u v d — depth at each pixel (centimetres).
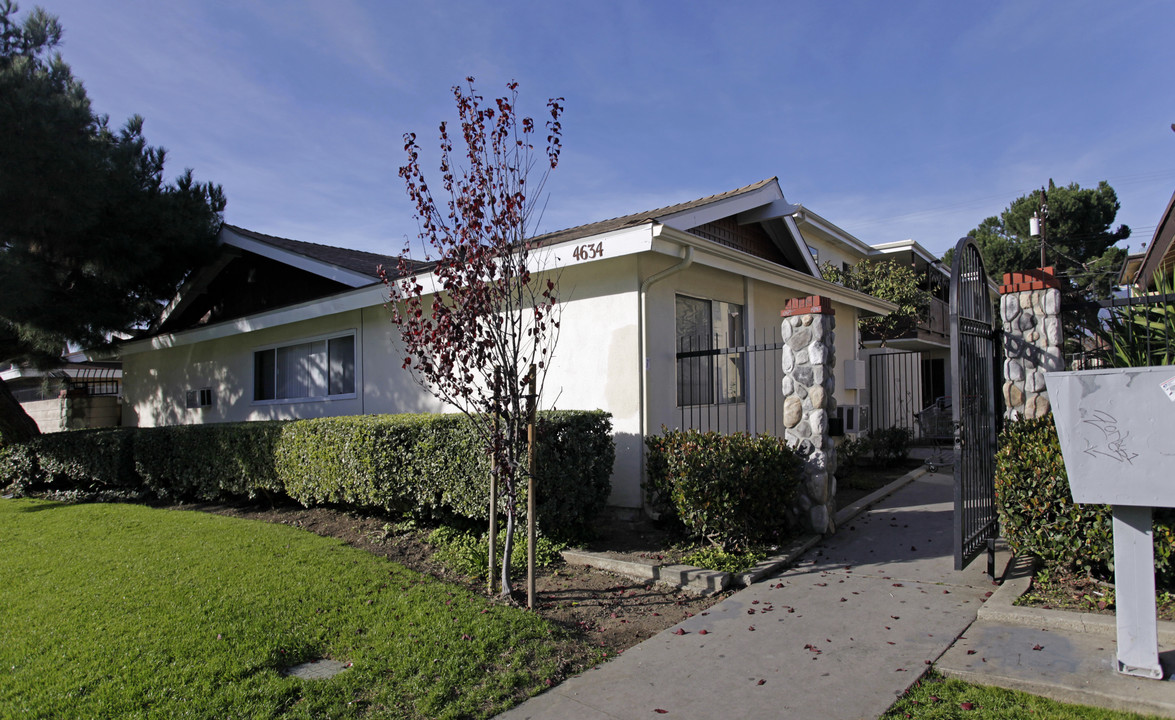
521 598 481
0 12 1006
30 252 1003
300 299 1156
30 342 1152
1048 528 446
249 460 827
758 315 949
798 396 655
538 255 731
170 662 373
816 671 359
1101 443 332
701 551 566
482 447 570
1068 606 418
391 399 958
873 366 1546
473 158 472
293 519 762
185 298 1357
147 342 1395
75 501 993
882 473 1030
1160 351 595
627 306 709
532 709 331
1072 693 315
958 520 493
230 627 416
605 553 578
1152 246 869
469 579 525
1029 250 2981
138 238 1081
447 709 326
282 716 320
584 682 358
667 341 747
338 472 714
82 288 1113
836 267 1714
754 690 341
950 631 402
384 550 608
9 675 364
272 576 515
